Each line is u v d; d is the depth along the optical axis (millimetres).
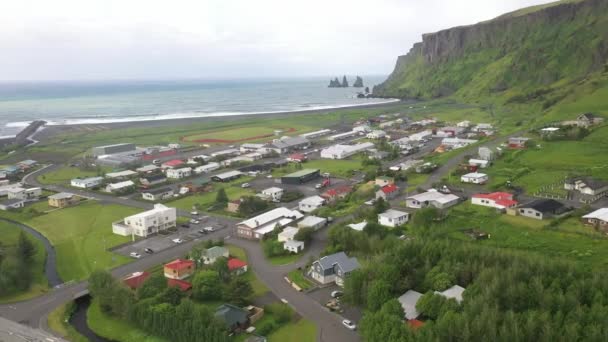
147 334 69750
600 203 110188
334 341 66312
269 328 69625
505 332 56812
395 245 84375
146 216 112188
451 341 58500
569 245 86750
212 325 64938
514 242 90062
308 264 90938
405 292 73125
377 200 120312
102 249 104375
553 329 56594
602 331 55094
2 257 94500
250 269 91625
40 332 71000
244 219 123938
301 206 129750
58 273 93062
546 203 105125
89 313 77250
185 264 88500
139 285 80625
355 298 74375
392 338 58500
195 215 128250
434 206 110938
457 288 71125
